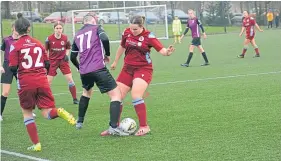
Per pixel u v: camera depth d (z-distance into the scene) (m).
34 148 11.71
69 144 12.31
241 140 11.78
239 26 84.25
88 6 80.56
